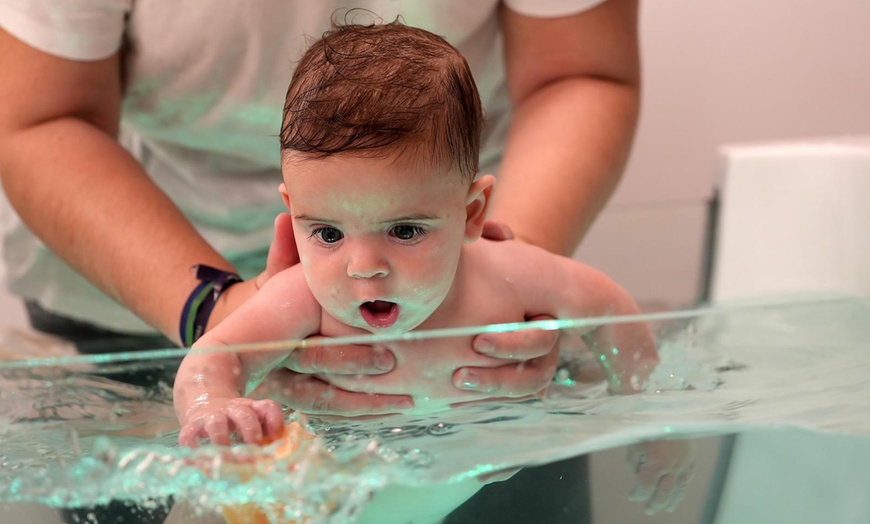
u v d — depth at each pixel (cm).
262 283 92
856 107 209
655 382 86
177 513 63
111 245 99
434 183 79
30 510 63
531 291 93
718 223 159
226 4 104
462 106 84
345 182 77
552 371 84
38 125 106
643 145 214
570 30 113
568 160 107
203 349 77
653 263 151
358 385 80
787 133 212
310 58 87
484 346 80
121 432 76
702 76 211
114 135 113
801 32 207
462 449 71
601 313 96
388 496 66
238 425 70
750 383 86
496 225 95
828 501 69
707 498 68
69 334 123
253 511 63
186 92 111
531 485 68
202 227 122
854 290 154
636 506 66
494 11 116
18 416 79
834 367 86
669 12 208
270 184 119
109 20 104
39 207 102
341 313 81
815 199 159
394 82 81
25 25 102
